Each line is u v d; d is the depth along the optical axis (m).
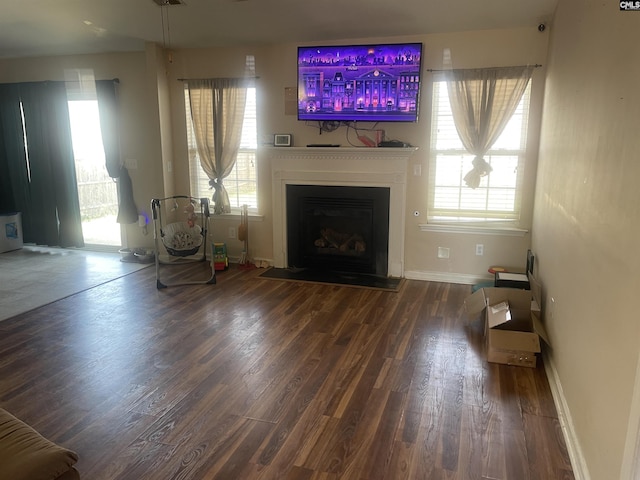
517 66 4.24
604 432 1.73
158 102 5.22
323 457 2.15
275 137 5.01
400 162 4.66
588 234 2.16
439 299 4.28
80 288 4.59
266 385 2.79
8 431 1.51
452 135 4.59
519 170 4.47
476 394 2.69
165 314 3.93
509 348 3.02
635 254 1.48
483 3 3.63
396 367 3.01
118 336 3.49
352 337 3.47
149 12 3.95
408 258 4.89
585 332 2.11
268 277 4.95
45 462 1.36
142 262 5.52
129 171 5.64
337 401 2.62
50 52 5.46
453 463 2.12
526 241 4.51
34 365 3.04
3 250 6.00
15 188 6.17
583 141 2.37
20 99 5.87
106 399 2.64
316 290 4.54
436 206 4.76
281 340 3.42
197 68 5.23
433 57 4.48
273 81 5.01
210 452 2.19
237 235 5.48
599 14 2.16
